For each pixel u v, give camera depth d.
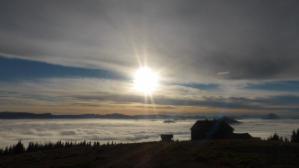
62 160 45.09
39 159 48.94
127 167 34.66
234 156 37.84
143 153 43.88
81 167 37.44
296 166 32.22
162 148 47.72
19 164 45.12
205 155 38.75
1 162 49.88
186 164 34.22
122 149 50.84
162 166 33.88
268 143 47.25
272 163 33.72
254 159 35.72
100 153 48.59
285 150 41.50
